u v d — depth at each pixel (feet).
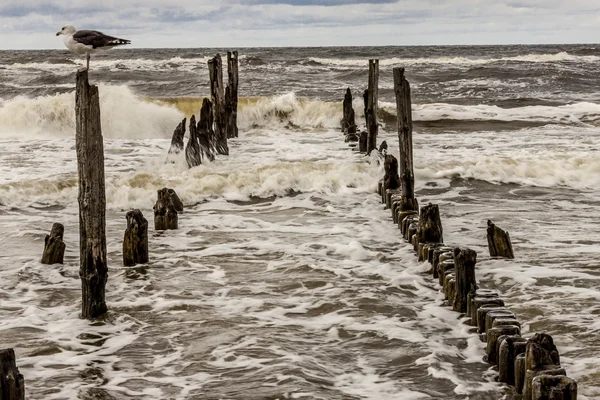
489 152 71.92
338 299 32.78
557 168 62.54
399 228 45.42
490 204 53.67
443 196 56.80
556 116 99.81
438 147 76.74
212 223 47.96
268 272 37.17
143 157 71.92
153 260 39.32
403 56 279.28
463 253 30.68
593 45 552.00
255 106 101.81
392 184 53.52
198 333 28.84
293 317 30.68
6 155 72.69
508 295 33.19
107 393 23.63
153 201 53.36
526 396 21.13
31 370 25.55
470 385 24.02
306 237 44.19
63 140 85.15
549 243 41.78
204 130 68.18
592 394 23.12
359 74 165.58
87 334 28.96
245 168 63.36
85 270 30.60
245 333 28.71
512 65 202.80
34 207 52.95
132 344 27.89
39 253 41.09
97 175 30.17
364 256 39.88
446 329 29.19
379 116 104.58
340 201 54.90
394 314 30.91
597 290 33.45
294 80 162.61
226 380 24.43
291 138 87.66
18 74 173.68
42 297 33.81
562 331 28.63
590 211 50.83
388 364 25.79
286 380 24.20
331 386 23.89
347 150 76.18
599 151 70.69
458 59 220.84
